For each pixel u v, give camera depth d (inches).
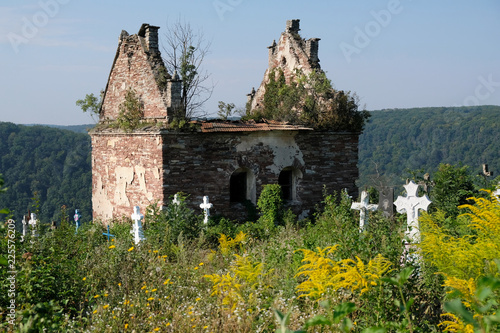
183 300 398.9
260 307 366.6
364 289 294.7
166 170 833.5
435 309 338.0
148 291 410.9
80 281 430.0
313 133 968.3
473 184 783.1
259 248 583.2
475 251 287.9
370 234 382.9
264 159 923.4
